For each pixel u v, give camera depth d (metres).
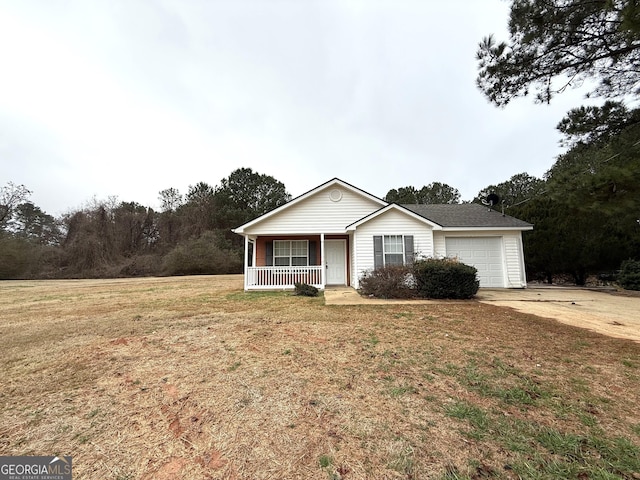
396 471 1.95
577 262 13.54
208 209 35.47
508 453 2.10
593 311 7.00
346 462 2.05
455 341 4.70
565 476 1.87
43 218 34.72
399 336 4.99
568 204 6.32
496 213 13.72
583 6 6.71
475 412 2.65
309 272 12.34
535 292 10.68
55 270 26.58
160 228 33.88
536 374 3.45
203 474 1.99
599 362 3.78
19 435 2.49
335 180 12.84
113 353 4.41
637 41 6.80
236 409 2.79
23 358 4.27
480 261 12.27
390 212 11.54
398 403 2.83
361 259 11.39
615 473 1.89
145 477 1.98
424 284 9.24
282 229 12.79
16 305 9.37
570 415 2.58
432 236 11.43
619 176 5.30
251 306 8.14
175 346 4.68
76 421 2.68
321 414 2.67
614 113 8.30
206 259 28.17
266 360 4.00
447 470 1.94
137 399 3.04
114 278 25.17
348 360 3.95
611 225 12.71
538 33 7.28
